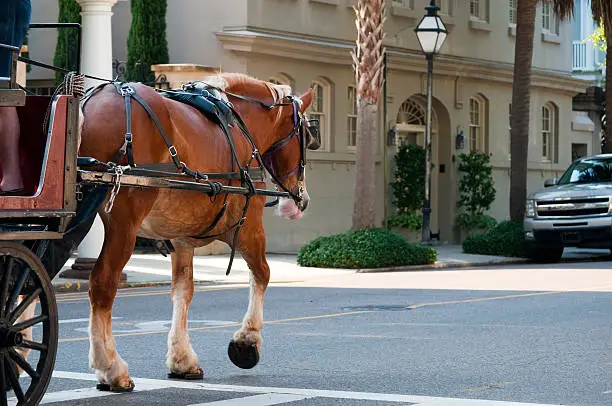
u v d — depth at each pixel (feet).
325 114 96.32
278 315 48.65
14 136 24.79
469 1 111.24
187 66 79.61
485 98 115.03
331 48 94.02
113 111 26.94
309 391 29.66
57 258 25.82
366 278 70.49
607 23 102.47
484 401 28.07
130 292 59.62
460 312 49.67
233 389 29.94
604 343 39.50
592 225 82.43
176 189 28.19
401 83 103.55
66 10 87.25
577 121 130.00
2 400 23.65
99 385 28.76
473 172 110.42
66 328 43.19
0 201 22.95
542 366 34.27
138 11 86.17
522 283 65.51
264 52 88.43
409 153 102.58
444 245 107.14
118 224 27.07
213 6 88.38
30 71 95.66
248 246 32.42
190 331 42.70
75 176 24.61
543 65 122.42
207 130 29.68
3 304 23.63
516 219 93.81
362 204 79.51
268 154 35.12
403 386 30.63
